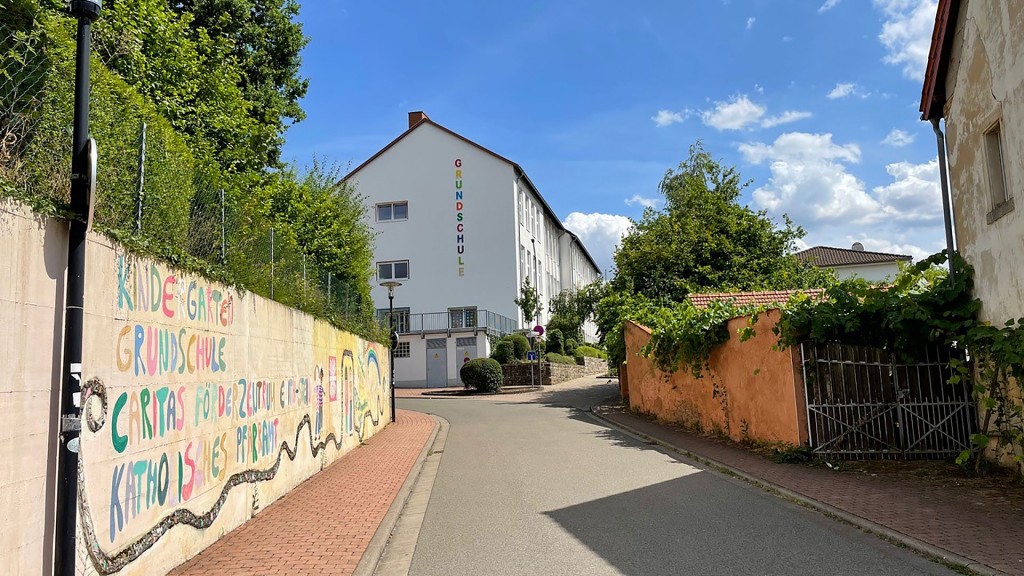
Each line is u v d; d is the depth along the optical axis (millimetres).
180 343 6637
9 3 6113
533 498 9562
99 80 6406
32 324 4379
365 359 17312
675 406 18672
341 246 21344
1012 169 8883
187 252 7113
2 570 4035
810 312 11562
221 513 7566
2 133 4727
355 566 6379
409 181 44969
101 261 5242
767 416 12812
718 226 31594
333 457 13367
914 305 10555
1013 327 8969
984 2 9438
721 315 15164
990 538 6480
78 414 4645
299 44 21531
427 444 16125
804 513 8094
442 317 43562
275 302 9914
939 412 11156
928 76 10930
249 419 8609
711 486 10023
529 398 31453
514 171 44500
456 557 6742
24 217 4328
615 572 5977
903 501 8211
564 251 68750
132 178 6098
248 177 14875
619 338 26484
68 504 4527
